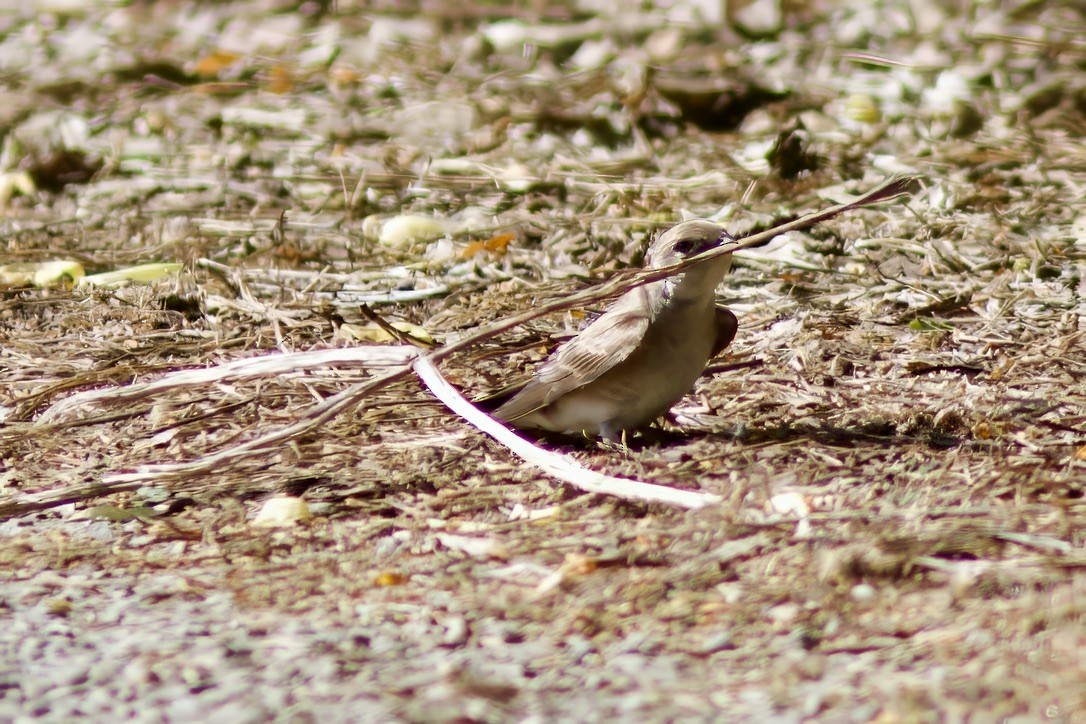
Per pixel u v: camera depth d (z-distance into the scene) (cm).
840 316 1315
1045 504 859
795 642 694
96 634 741
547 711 638
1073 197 1639
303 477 975
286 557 844
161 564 841
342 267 1512
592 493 912
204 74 2167
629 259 1497
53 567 841
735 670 671
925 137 1858
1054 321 1282
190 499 947
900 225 1565
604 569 789
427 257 1531
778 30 2222
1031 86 1997
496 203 1691
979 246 1499
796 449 984
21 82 2136
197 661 702
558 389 1006
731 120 1966
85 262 1540
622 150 1877
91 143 1920
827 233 1551
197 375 1021
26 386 1191
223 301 1391
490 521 887
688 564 786
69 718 652
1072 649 662
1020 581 738
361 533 874
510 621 738
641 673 671
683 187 1722
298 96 2073
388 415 1091
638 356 982
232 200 1734
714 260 967
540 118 1948
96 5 2489
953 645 678
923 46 2136
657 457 983
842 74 2058
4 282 1479
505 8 2370
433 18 2348
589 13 2311
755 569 779
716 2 2253
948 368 1166
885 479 923
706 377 1167
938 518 833
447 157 1852
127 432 1084
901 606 725
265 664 698
